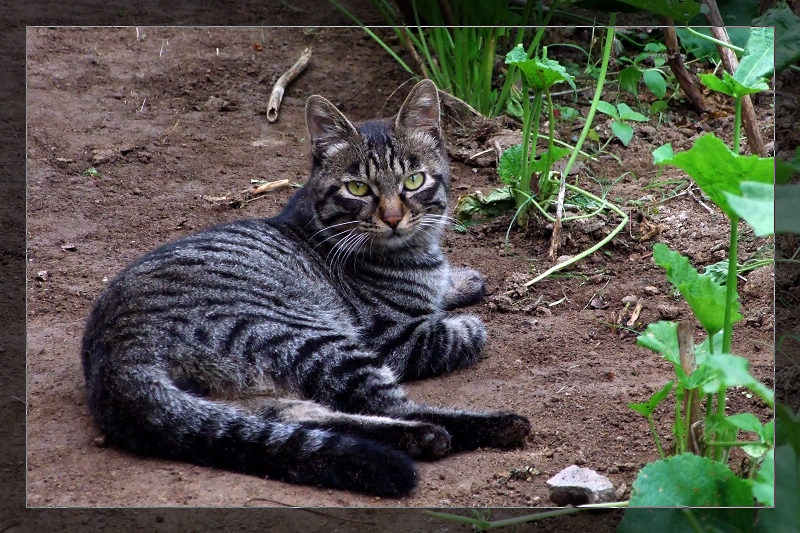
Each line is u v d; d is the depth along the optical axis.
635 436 6.62
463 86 12.20
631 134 10.06
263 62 13.47
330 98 12.66
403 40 12.38
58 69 13.23
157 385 6.28
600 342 8.14
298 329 7.07
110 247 9.91
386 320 7.98
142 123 12.25
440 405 7.27
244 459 6.14
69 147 11.62
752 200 4.00
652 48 11.87
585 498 5.79
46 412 7.00
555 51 12.96
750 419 4.91
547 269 9.42
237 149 11.80
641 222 9.79
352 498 5.93
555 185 10.19
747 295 8.43
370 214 7.96
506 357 8.01
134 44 13.92
